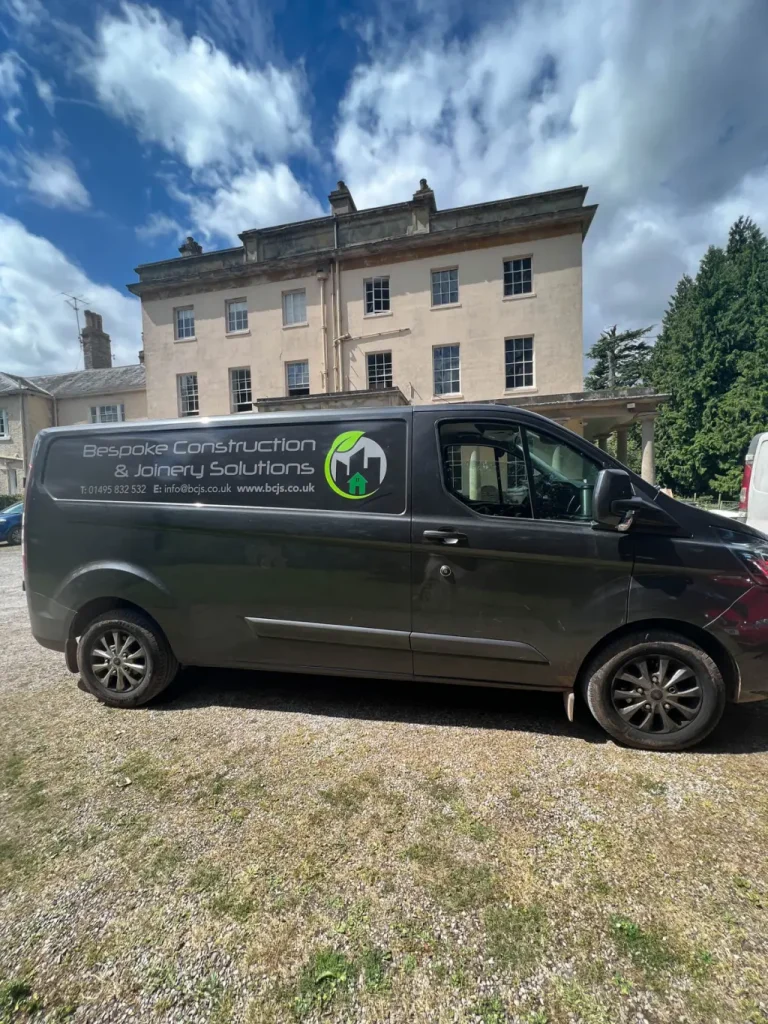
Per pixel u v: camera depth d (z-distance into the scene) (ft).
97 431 11.07
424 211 55.52
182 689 11.85
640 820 7.04
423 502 9.42
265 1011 4.57
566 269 52.13
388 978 4.84
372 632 9.66
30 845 6.77
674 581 8.69
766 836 6.69
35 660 14.44
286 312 61.11
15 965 5.04
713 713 8.65
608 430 60.34
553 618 9.05
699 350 89.61
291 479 10.00
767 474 21.17
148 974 4.93
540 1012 4.50
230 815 7.31
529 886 5.92
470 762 8.57
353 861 6.37
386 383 58.29
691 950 5.08
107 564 10.70
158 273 65.21
